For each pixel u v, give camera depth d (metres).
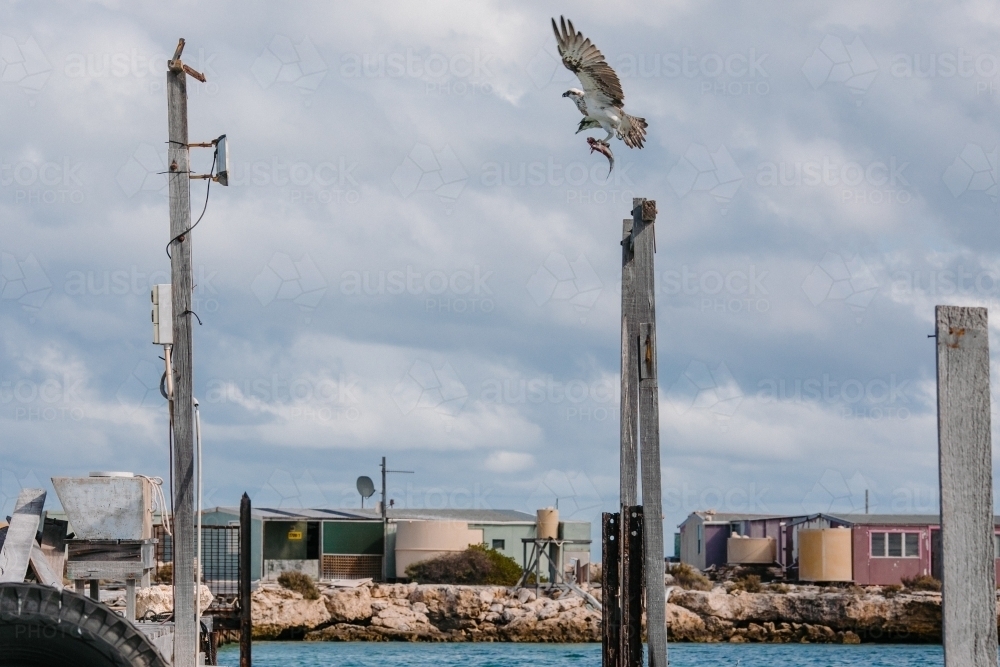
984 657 9.70
